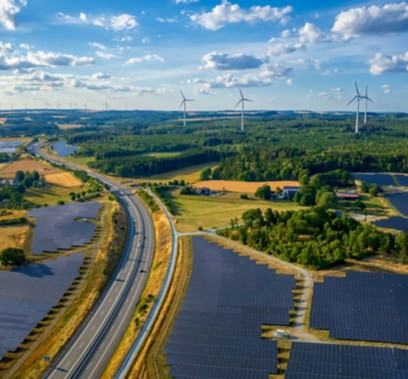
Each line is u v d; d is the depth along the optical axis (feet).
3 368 352.28
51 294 468.75
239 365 311.47
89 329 407.23
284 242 518.78
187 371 312.50
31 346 380.78
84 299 462.19
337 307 367.25
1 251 548.31
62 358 363.56
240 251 528.63
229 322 364.58
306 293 402.11
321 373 294.05
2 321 415.23
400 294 374.63
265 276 436.35
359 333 334.44
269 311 374.02
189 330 359.87
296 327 353.31
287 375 295.69
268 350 322.34
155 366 326.65
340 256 457.27
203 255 522.88
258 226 576.20
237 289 416.46
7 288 479.41
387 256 472.03
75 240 634.84
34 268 531.09
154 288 467.93
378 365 295.07
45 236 650.43
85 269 531.09
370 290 384.88
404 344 321.11
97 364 355.15
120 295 476.54
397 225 600.80
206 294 414.62
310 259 450.71
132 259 581.94
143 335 377.30
